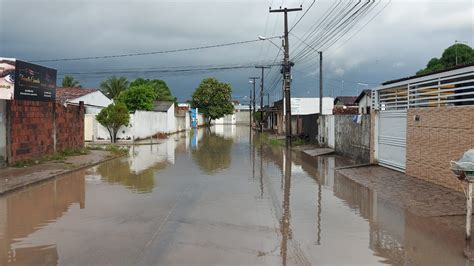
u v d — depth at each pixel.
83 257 5.92
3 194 10.65
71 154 20.02
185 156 22.08
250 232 7.31
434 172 11.46
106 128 33.12
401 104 14.52
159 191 11.35
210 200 10.13
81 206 9.36
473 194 9.62
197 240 6.79
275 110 56.72
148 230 7.36
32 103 16.81
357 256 6.11
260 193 11.18
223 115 82.94
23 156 16.09
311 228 7.63
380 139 16.05
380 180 13.03
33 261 5.78
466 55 31.64
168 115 48.88
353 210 9.15
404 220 8.21
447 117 10.77
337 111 40.06
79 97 32.16
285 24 28.44
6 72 17.27
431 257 6.06
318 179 13.95
